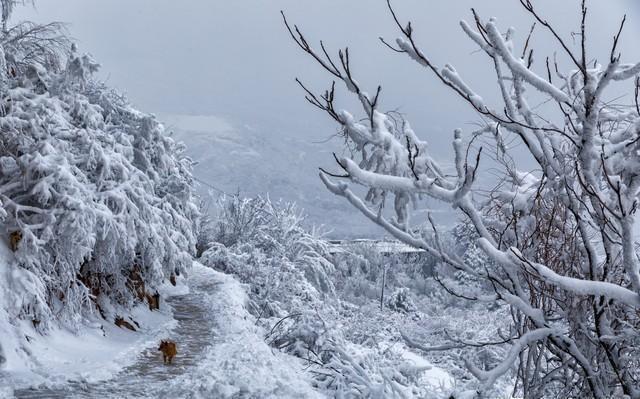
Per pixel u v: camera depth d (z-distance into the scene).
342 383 12.21
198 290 28.20
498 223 6.13
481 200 6.15
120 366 14.27
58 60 19.62
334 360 13.07
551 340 5.97
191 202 26.84
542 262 6.11
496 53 5.33
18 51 18.69
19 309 13.93
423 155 5.08
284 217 38.12
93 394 11.84
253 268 33.53
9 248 14.73
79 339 15.84
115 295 19.50
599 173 5.49
